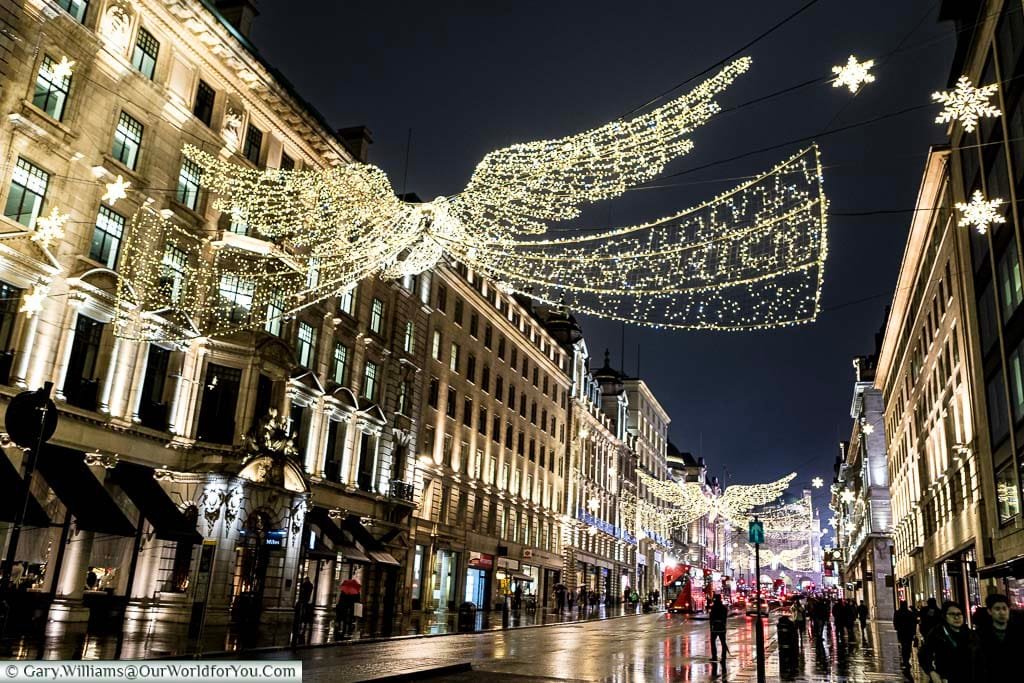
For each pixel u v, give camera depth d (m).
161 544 26.39
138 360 26.38
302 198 27.98
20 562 21.98
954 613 7.65
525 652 22.53
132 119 26.39
